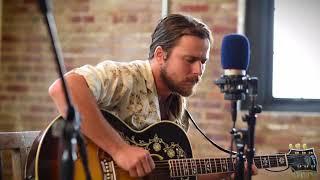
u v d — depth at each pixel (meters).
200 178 3.69
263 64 5.67
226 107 5.53
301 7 5.64
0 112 6.32
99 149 3.24
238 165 3.10
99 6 5.98
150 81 3.51
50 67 6.20
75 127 2.24
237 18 5.57
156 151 3.47
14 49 6.28
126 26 5.91
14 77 6.28
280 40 5.68
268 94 5.66
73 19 6.04
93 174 3.20
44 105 6.21
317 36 5.61
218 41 5.57
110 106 3.43
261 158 3.73
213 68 5.56
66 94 2.24
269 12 5.69
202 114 5.58
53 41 2.18
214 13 5.60
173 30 3.45
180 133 3.55
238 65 3.17
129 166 3.21
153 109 3.53
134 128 3.48
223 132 5.53
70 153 2.24
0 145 3.29
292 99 5.61
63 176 2.24
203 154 5.53
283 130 5.46
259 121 5.50
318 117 5.41
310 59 5.63
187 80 3.45
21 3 6.26
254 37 5.68
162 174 3.46
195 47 3.41
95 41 5.99
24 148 3.46
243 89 3.07
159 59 3.51
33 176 3.12
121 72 3.40
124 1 5.91
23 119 6.25
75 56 6.02
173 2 5.67
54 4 6.07
